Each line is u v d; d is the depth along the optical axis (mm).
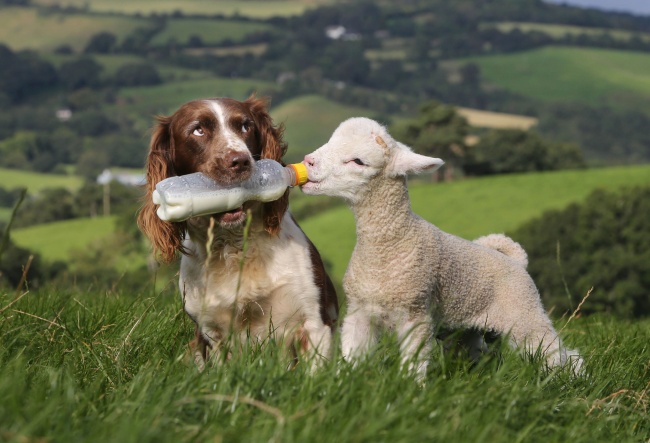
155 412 3324
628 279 42625
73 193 95188
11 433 2984
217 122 5359
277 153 5750
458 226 65125
